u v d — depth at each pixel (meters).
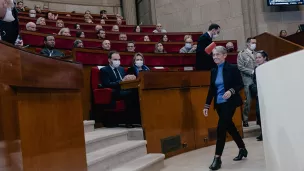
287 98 1.58
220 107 3.05
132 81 3.46
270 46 5.70
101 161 2.54
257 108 4.33
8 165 1.34
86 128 3.36
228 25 7.93
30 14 7.35
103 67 3.83
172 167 3.12
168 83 3.69
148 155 3.19
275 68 1.70
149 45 6.03
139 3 10.45
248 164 3.03
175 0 8.80
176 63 5.16
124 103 3.70
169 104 3.70
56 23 6.78
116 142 3.21
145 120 3.40
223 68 3.04
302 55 1.41
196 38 7.46
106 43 4.87
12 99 1.43
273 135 1.82
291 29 7.68
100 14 9.57
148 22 9.71
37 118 1.64
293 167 1.56
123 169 2.66
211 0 8.17
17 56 1.47
